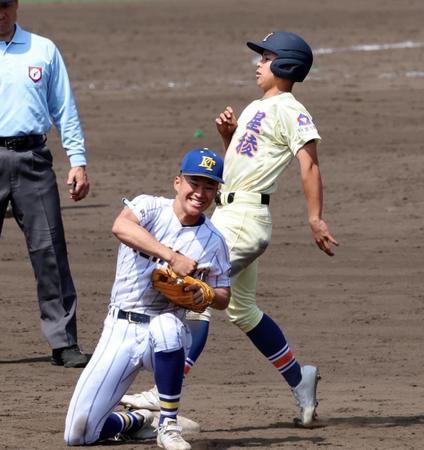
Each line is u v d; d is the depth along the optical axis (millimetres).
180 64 110312
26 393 30734
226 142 27859
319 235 26125
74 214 58469
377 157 70188
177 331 23375
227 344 37438
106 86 99750
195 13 150250
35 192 34406
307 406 26406
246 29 134000
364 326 39531
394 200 60000
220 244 24047
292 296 43438
